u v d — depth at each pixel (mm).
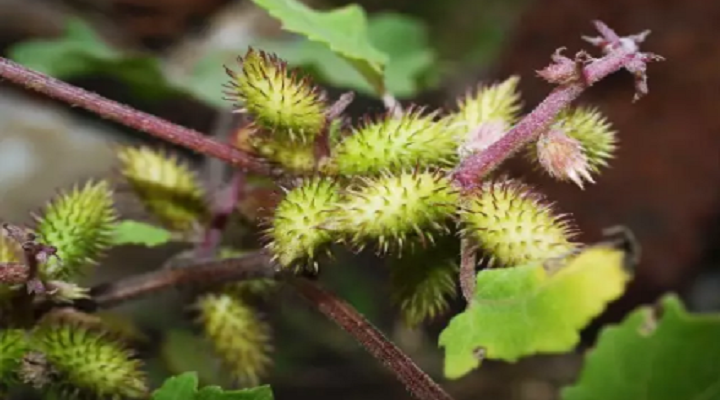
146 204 380
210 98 441
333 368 655
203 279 360
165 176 378
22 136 553
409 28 505
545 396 663
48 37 637
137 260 540
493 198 321
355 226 320
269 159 345
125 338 378
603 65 319
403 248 334
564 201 659
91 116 617
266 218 334
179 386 329
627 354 290
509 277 308
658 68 652
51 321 352
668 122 648
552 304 302
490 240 320
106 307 360
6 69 337
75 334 351
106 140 593
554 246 318
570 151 316
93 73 460
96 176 566
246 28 583
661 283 662
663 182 650
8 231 328
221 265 359
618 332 291
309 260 326
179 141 345
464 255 322
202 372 448
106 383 352
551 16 678
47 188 550
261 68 337
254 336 376
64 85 341
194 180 384
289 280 347
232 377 380
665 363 288
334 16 380
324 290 345
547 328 302
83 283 510
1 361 346
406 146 332
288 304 639
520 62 691
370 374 658
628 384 290
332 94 664
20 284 338
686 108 646
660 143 649
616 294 300
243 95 339
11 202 537
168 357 450
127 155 382
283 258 323
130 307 562
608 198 656
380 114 343
